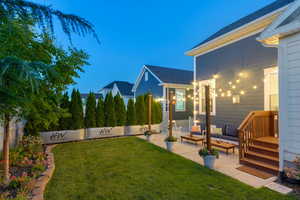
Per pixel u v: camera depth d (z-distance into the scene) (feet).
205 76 26.40
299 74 10.57
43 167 12.05
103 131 26.21
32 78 3.30
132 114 29.35
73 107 23.71
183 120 41.34
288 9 10.74
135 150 18.78
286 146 11.10
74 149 19.10
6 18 3.53
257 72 19.38
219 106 24.11
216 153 13.52
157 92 42.47
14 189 8.90
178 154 17.24
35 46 8.90
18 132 16.71
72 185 10.40
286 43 11.21
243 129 14.32
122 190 9.87
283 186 10.32
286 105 11.15
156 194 9.46
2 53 4.67
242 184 10.57
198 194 9.43
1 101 3.60
